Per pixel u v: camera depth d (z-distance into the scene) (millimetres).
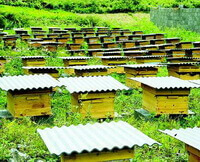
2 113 9047
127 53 17703
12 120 8562
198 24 29594
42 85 8500
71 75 14602
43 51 19266
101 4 42438
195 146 5484
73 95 9352
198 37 27344
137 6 42031
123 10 41125
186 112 9383
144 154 7188
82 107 8734
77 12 40312
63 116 9227
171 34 28578
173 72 14188
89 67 12211
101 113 8898
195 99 11789
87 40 22750
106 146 4801
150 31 30312
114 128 5750
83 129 5719
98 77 10133
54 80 9250
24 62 14406
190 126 8984
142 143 4934
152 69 12922
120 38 23781
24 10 36281
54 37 22781
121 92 12508
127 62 17188
